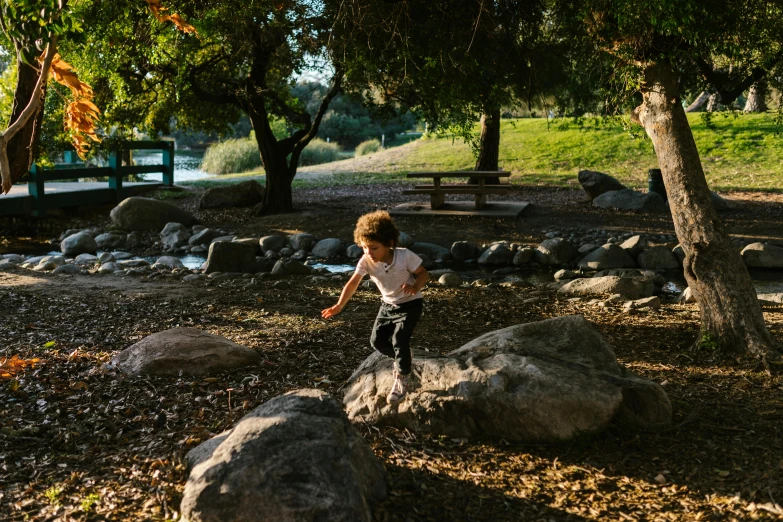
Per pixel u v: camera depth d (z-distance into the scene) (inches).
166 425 196.2
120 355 249.4
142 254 581.9
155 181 922.7
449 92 434.6
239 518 130.0
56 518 145.7
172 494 153.4
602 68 339.0
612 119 352.2
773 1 295.6
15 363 213.9
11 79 548.1
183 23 172.7
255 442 139.6
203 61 648.4
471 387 189.3
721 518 148.9
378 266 180.5
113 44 399.5
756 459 175.3
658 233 596.7
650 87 295.4
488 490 161.2
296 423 144.7
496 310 358.9
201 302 369.1
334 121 2012.8
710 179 875.4
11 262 498.6
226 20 476.1
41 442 184.5
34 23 162.7
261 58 613.6
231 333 302.4
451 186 685.3
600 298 391.5
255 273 483.8
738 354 261.4
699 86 419.5
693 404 213.2
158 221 665.0
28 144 217.2
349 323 322.0
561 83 447.2
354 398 203.5
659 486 163.9
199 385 229.5
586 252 537.6
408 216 674.2
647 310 359.3
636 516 151.1
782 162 917.2
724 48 296.7
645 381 198.1
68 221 697.6
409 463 173.3
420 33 413.1
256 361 254.4
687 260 279.1
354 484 135.8
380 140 2064.5
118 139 757.9
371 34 418.9
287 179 717.3
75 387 224.4
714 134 1047.0
